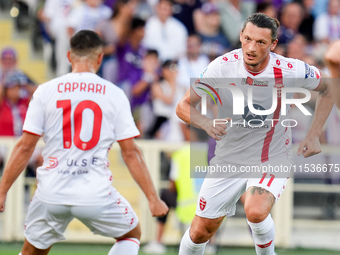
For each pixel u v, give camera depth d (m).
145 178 17.00
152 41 37.75
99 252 28.86
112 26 36.81
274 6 39.94
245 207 17.38
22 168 16.81
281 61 17.97
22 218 31.41
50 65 39.22
